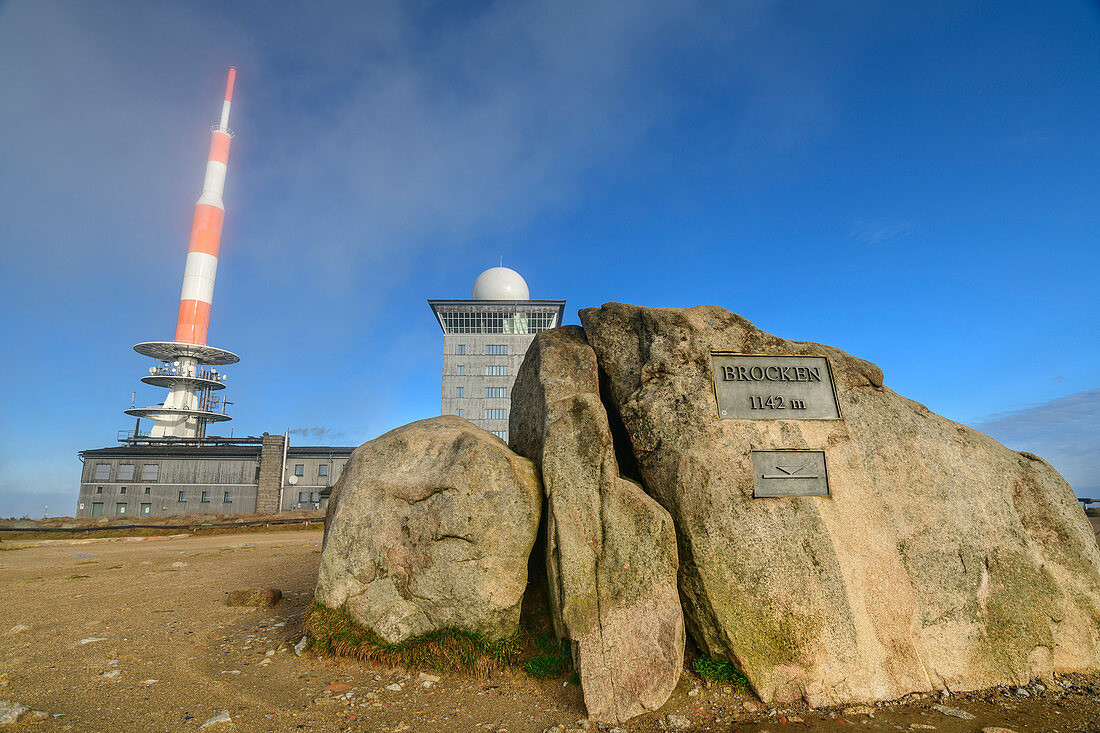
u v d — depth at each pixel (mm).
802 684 5895
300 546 19438
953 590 6695
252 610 9258
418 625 6574
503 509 6609
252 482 49344
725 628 6121
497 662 6340
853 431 7535
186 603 9812
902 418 7789
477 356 59375
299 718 5293
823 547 6668
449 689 5941
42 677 6141
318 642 6746
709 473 6910
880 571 6652
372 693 5809
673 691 5840
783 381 7738
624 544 6363
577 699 5715
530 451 7926
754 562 6469
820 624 6219
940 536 6988
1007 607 6727
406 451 7387
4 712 5035
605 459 6781
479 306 58844
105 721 5098
